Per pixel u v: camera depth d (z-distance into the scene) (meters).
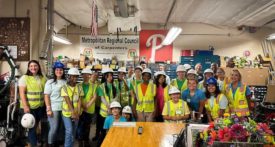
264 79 8.89
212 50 10.13
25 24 5.72
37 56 5.95
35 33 5.91
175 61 10.27
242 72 8.91
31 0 5.83
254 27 10.14
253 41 10.27
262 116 5.06
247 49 10.28
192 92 4.84
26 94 4.64
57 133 4.82
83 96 5.18
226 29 10.34
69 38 10.39
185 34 10.41
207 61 9.45
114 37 10.38
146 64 9.05
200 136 2.24
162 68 8.59
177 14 8.93
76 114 4.76
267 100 7.51
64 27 10.02
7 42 5.70
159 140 2.97
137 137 3.09
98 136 5.62
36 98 4.69
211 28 10.38
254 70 8.91
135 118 5.10
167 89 5.02
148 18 9.59
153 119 5.03
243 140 2.02
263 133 2.10
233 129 2.04
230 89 4.87
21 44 5.71
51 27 5.99
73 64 7.80
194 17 9.41
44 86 4.82
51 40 5.90
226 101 4.44
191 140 2.32
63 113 4.64
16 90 4.80
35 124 4.73
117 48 10.40
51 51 5.88
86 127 5.40
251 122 2.20
